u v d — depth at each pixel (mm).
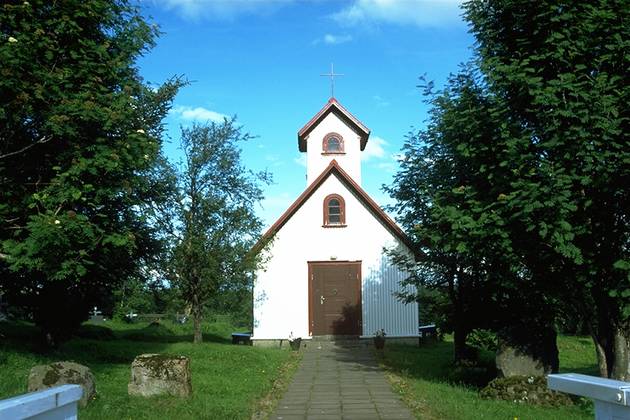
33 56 10594
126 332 26375
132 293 21953
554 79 9844
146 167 12523
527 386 10547
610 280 9992
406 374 13875
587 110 9109
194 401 9703
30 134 11688
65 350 16250
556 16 9805
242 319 28719
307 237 22828
